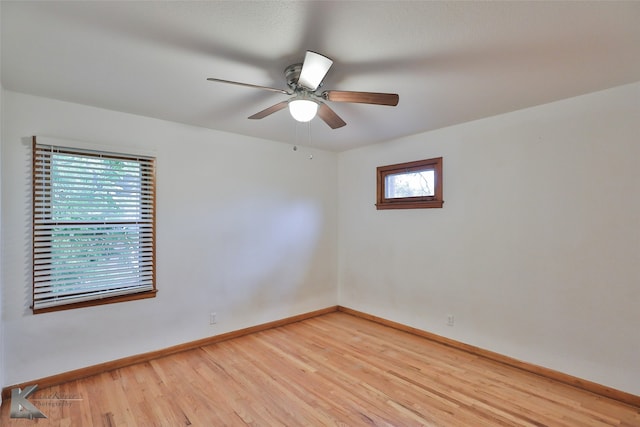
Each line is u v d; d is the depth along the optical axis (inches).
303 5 58.5
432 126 136.8
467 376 110.9
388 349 133.7
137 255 120.0
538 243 112.8
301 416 88.6
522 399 96.9
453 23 64.3
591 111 101.3
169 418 87.5
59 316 105.6
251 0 57.1
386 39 69.9
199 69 83.8
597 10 60.0
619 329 96.9
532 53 76.0
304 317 173.3
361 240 176.7
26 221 100.0
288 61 79.5
